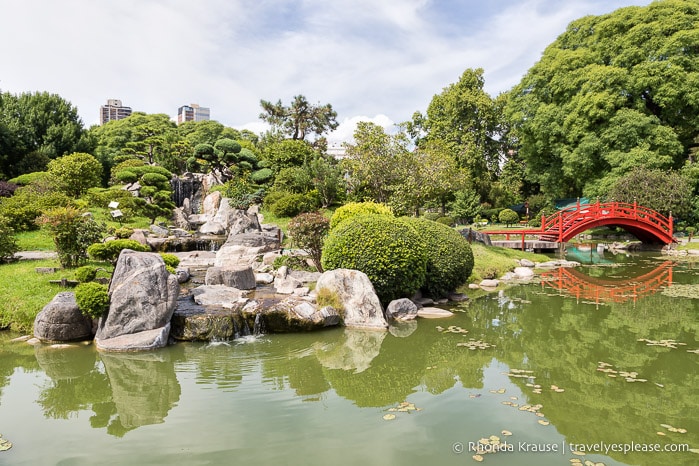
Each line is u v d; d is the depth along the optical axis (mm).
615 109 24531
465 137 32906
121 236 14805
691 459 3828
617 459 3826
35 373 5977
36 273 9484
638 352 6816
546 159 30281
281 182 27141
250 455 3881
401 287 9023
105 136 44938
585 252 21547
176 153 34906
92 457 3873
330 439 4152
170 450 3980
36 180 19469
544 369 6074
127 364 6270
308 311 7895
